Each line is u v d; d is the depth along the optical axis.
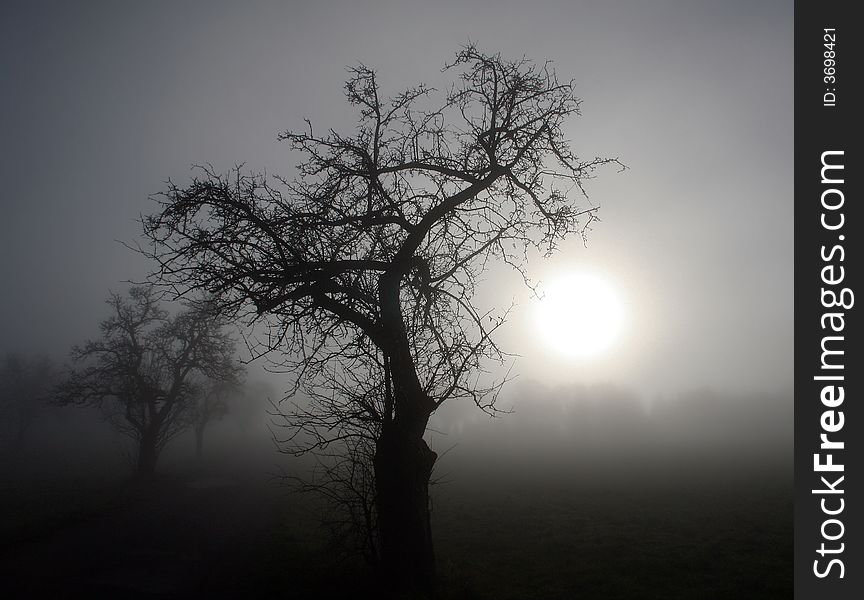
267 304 11.24
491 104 12.84
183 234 11.30
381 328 11.84
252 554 17.06
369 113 13.25
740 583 14.82
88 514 26.41
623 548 19.22
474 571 15.00
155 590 13.34
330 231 11.87
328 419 11.93
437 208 12.19
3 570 15.75
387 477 11.70
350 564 13.64
